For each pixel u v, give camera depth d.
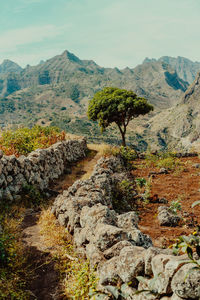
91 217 5.43
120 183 10.89
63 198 7.98
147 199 10.62
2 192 8.82
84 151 24.36
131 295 3.00
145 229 7.55
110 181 10.52
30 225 7.45
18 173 10.03
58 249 5.76
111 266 3.58
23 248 5.71
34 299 4.21
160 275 2.64
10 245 5.32
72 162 18.88
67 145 18.84
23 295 4.18
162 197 10.88
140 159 21.92
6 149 12.91
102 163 14.41
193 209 9.23
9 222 6.98
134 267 3.16
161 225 7.91
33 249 5.81
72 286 4.31
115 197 9.99
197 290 2.25
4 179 8.98
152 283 2.54
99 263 4.15
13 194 9.34
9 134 15.96
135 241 4.27
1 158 9.13
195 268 2.24
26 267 4.93
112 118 29.70
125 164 18.98
